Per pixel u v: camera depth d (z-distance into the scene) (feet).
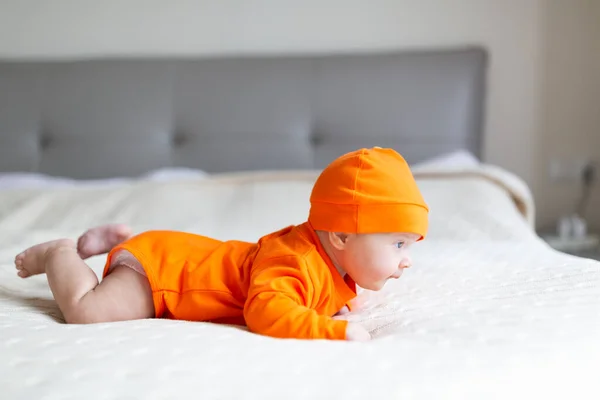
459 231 6.00
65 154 9.16
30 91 9.28
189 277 3.40
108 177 9.09
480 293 3.70
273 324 2.96
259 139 8.97
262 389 2.23
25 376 2.35
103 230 3.98
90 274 3.42
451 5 9.29
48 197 7.10
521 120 9.30
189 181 7.53
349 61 9.00
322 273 3.30
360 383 2.28
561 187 9.34
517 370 2.45
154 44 9.78
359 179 3.28
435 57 8.88
